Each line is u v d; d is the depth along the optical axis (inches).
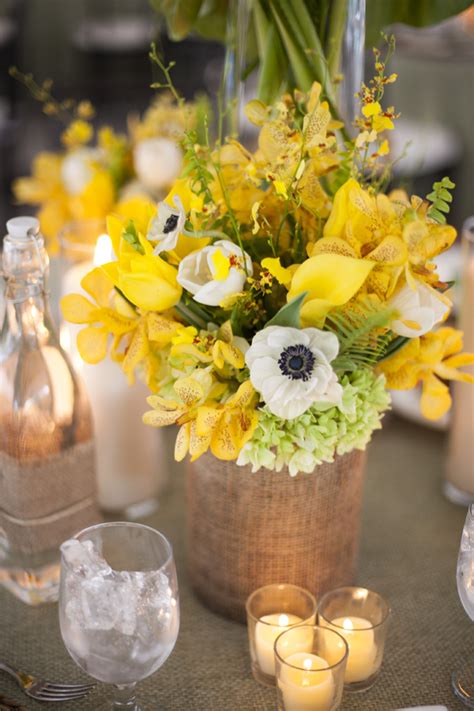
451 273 68.7
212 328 47.5
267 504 49.6
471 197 121.8
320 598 51.4
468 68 116.8
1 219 135.6
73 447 52.5
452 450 57.9
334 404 46.6
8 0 166.6
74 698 48.1
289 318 45.0
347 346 46.1
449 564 54.7
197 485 50.9
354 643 47.7
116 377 55.7
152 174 62.9
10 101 166.9
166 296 46.2
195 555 52.1
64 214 66.8
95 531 46.5
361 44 52.0
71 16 189.3
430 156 111.7
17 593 52.9
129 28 186.7
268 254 48.3
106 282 48.4
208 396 46.5
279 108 48.0
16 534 52.3
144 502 57.7
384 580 53.8
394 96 123.9
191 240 47.1
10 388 51.2
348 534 51.3
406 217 45.9
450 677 49.1
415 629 51.3
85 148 66.1
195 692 48.6
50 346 51.9
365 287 46.3
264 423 46.7
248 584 50.9
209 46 163.6
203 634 51.3
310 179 47.5
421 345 48.8
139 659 44.7
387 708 47.8
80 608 44.3
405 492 58.9
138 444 56.7
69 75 193.9
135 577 44.3
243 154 48.4
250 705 48.1
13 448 51.4
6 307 51.1
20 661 49.9
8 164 139.9
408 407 62.3
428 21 56.6
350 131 51.9
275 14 51.0
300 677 45.5
